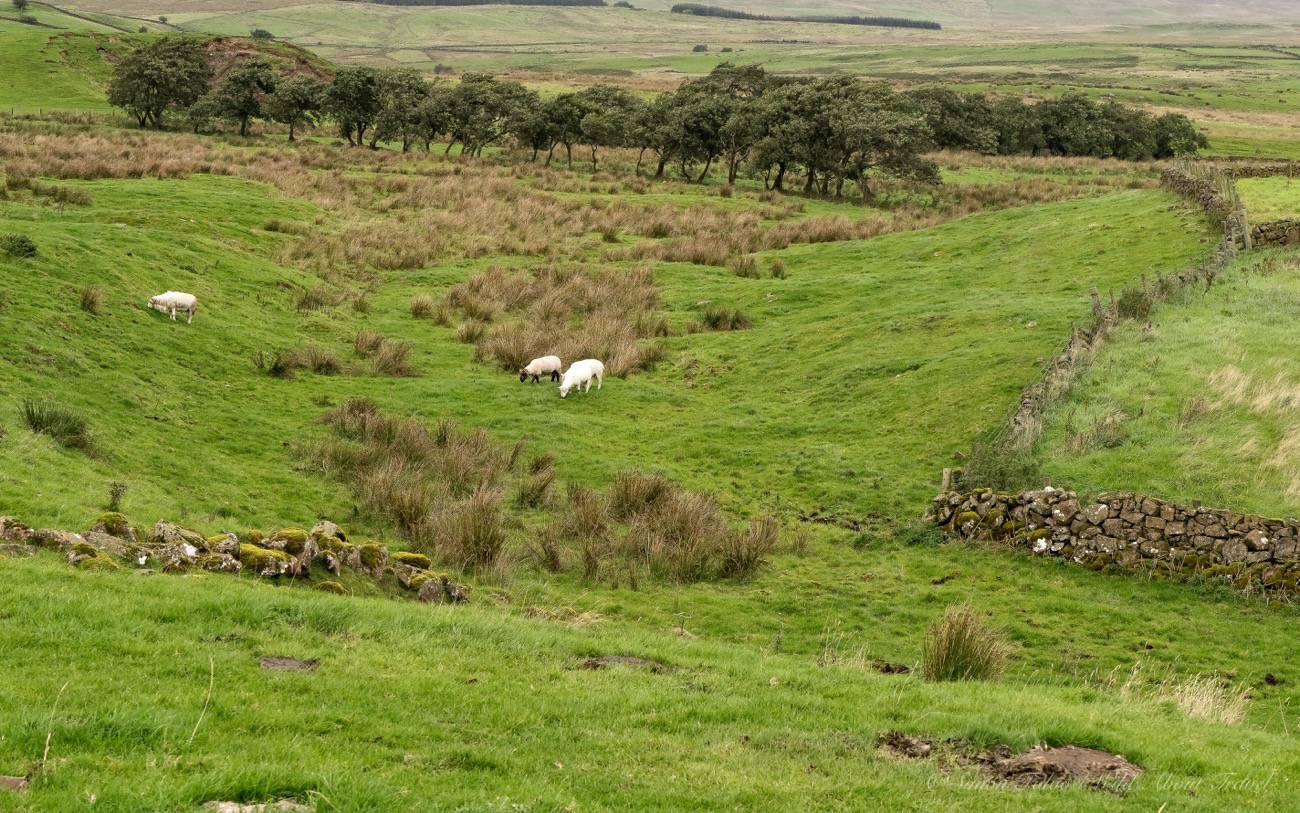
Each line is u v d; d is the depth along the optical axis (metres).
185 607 10.07
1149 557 17.11
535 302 35.09
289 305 31.73
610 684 9.87
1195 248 34.41
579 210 52.78
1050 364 23.50
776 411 25.62
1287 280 29.44
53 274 26.09
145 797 6.21
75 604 9.58
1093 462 19.66
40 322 22.78
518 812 6.73
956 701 10.01
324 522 14.63
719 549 17.55
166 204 41.22
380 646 10.20
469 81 85.62
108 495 14.80
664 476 21.31
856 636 14.71
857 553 18.39
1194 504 17.88
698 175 79.31
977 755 8.65
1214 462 19.09
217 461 19.28
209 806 6.30
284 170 57.25
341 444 20.86
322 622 10.59
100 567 11.16
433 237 43.62
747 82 107.56
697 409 26.23
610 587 16.20
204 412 22.00
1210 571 16.61
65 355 21.70
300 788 6.66
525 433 23.31
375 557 13.91
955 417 23.33
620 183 65.62
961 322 29.77
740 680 10.56
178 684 8.27
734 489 21.16
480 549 16.30
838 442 23.45
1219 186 39.78
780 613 15.63
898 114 69.38
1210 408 21.06
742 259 41.34
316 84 86.06
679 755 8.16
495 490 19.05
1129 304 27.42
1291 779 8.64
